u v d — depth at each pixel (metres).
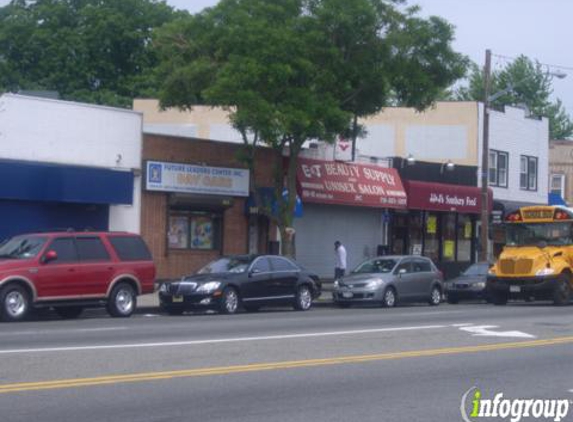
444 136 47.25
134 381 12.48
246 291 25.48
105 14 55.31
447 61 31.27
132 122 30.69
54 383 12.14
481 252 37.25
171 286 25.03
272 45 28.59
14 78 54.25
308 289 27.64
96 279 22.98
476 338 18.81
